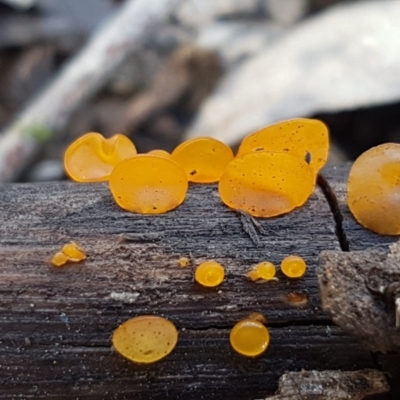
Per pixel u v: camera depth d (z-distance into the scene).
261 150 0.07
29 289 0.07
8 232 0.07
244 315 0.07
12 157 0.16
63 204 0.08
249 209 0.07
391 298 0.06
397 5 0.15
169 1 0.18
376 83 0.14
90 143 0.08
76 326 0.07
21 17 0.20
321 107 0.14
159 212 0.07
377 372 0.07
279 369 0.07
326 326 0.07
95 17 0.20
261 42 0.20
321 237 0.07
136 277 0.07
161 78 0.20
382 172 0.07
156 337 0.07
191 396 0.07
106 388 0.07
